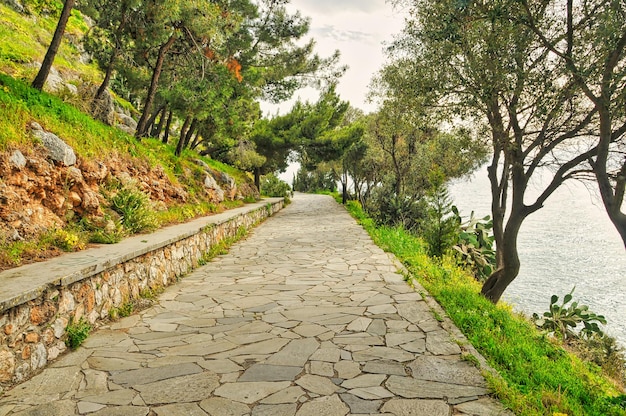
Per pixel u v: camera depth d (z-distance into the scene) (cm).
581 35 586
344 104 2792
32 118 754
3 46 1444
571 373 486
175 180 1346
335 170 3294
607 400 394
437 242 1316
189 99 1408
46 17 2083
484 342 457
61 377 369
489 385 342
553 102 596
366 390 338
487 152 916
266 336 475
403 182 2450
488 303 689
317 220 2017
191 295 677
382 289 698
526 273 2930
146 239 753
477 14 606
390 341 454
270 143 2553
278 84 2394
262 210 2028
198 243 970
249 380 359
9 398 329
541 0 583
